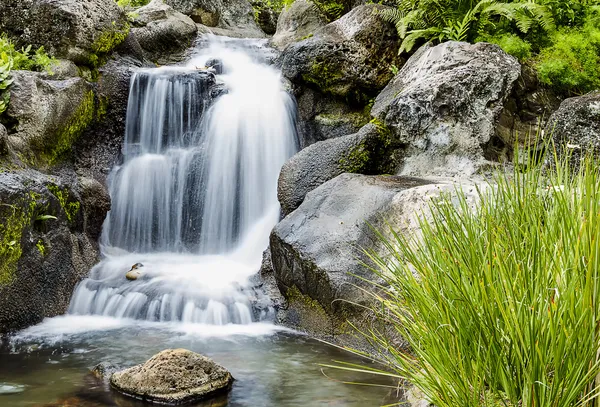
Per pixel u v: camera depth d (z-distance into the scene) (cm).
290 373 401
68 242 580
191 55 1002
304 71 761
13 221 502
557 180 248
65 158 691
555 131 524
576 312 180
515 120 623
